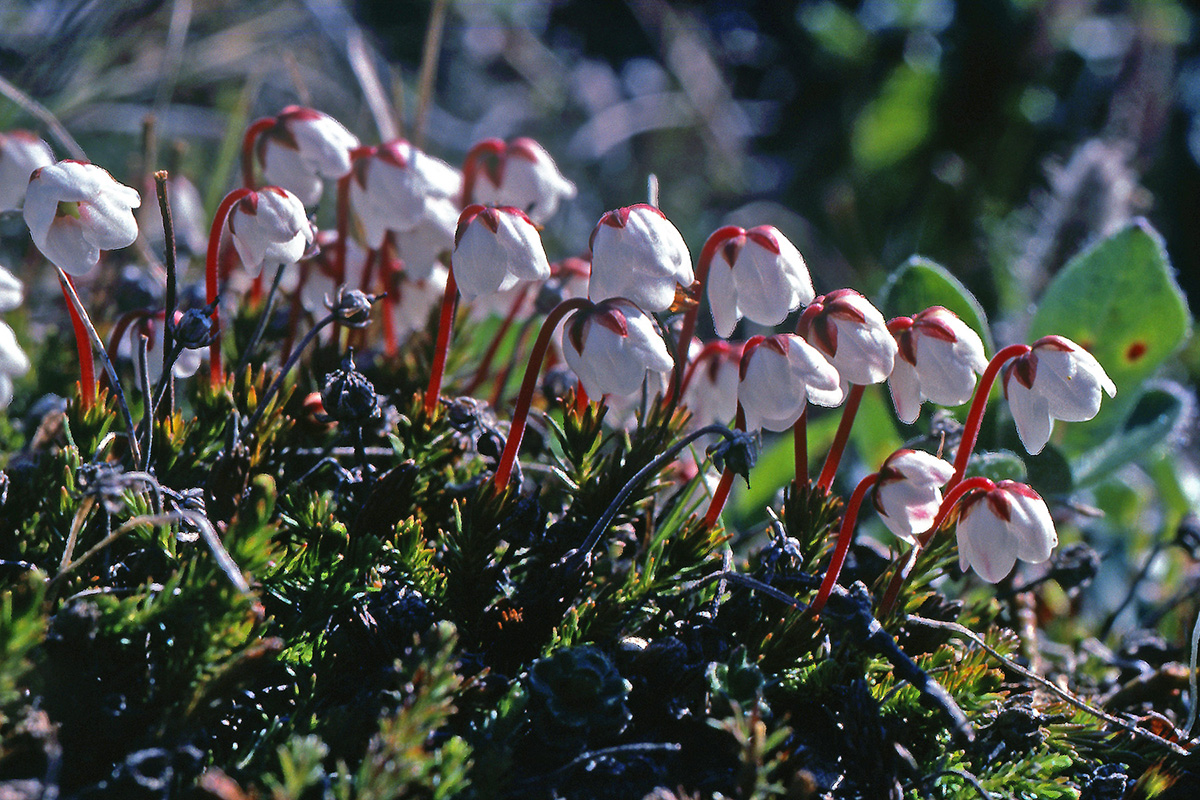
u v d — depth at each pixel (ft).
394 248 0.85
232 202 0.78
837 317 0.77
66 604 0.74
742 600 0.78
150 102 1.35
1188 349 1.44
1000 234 1.50
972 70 1.72
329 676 0.76
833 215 1.68
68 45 1.11
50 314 0.94
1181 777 0.78
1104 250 0.90
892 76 1.78
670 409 0.79
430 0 1.86
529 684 0.75
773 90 2.04
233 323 0.84
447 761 0.73
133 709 0.74
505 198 0.85
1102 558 0.85
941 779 0.76
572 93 1.95
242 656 0.73
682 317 0.82
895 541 0.81
